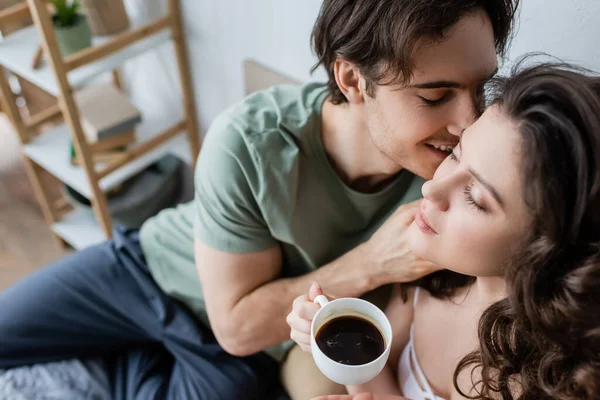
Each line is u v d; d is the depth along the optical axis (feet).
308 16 4.75
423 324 3.47
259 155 3.44
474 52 2.60
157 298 4.54
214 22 5.67
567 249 2.27
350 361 2.48
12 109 6.11
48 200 6.84
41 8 4.71
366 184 3.76
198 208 3.75
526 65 2.85
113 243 4.90
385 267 3.46
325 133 3.57
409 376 3.43
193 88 6.59
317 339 2.56
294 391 4.09
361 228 3.99
